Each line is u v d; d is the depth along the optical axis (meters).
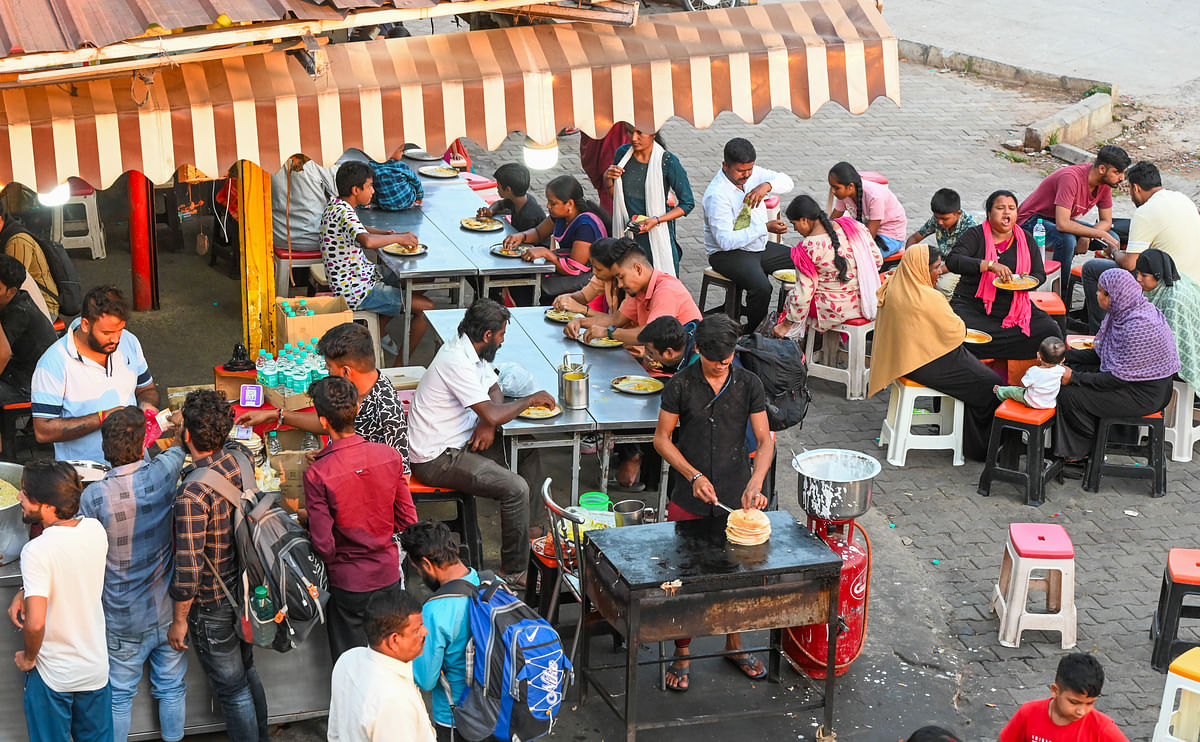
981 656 6.59
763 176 10.45
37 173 5.66
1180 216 9.10
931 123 15.84
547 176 13.92
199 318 10.03
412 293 9.67
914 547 7.57
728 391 6.04
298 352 6.93
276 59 6.26
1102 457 8.22
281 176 9.20
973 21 19.38
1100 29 19.11
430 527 5.03
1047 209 10.31
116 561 5.12
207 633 5.20
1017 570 6.55
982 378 8.29
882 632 6.75
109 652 5.24
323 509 5.30
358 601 5.46
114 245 11.36
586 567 5.85
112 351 6.13
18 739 5.45
